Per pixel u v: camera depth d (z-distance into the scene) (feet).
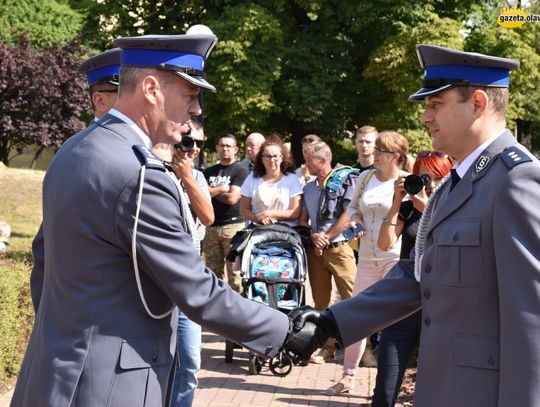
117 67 11.75
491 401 8.45
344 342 10.40
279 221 24.11
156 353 8.57
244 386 20.65
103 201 8.29
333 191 22.91
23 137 63.67
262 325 9.18
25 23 91.86
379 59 83.41
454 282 8.77
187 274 8.44
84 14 95.30
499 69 9.09
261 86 80.28
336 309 10.46
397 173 19.38
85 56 65.10
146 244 8.28
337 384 19.97
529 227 8.18
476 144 9.16
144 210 8.28
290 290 22.61
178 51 8.74
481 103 9.04
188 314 8.60
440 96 9.25
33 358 8.70
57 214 8.49
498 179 8.58
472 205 8.80
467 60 9.02
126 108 8.85
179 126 8.91
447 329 8.89
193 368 14.30
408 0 84.48
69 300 8.41
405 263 10.75
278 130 90.48
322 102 83.82
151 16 93.35
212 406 18.79
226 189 25.09
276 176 24.25
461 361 8.68
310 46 84.94
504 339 8.19
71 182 8.46
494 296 8.54
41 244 9.56
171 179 8.61
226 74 79.51
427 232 9.33
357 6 84.12
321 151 23.25
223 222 25.38
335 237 22.93
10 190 59.36
